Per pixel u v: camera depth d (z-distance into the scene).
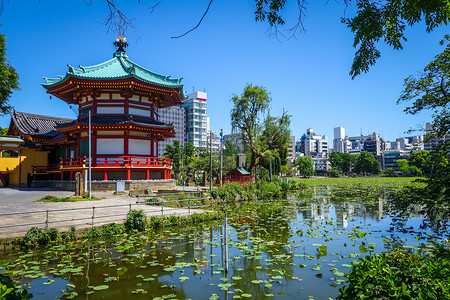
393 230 15.98
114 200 24.25
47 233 12.90
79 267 10.15
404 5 4.92
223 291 8.23
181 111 139.50
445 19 4.84
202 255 11.70
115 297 7.91
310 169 122.38
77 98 34.53
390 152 160.50
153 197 24.84
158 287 8.55
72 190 30.84
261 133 48.28
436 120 13.21
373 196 36.66
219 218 19.78
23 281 9.02
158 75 38.94
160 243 13.50
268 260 10.79
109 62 37.38
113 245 13.05
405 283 4.75
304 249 12.24
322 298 7.77
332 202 30.83
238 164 47.44
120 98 33.25
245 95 46.50
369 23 5.45
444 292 4.34
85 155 32.12
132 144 32.34
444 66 12.66
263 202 31.28
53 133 39.41
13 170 37.06
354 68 6.01
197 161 56.12
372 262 5.32
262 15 5.45
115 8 3.84
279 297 7.83
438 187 11.63
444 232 14.86
